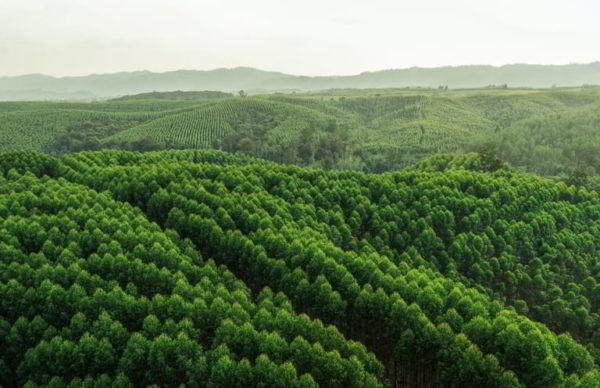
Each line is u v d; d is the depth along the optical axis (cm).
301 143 18900
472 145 19075
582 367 4678
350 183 8562
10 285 4844
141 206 7650
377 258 6119
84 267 5350
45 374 4166
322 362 4209
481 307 5000
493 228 7788
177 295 4766
